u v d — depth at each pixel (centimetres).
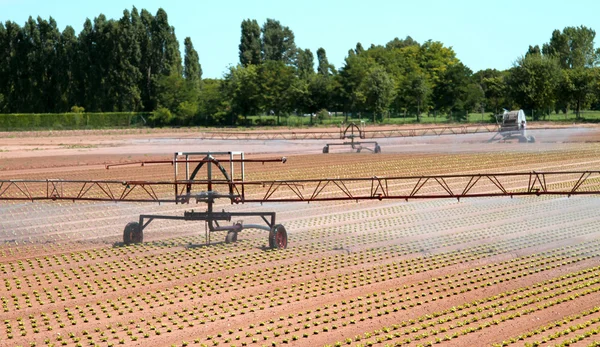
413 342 1788
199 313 2058
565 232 3131
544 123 11481
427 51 16888
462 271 2486
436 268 2536
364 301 2147
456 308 2061
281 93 12450
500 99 13188
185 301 2175
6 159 6638
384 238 3069
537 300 2128
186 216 2956
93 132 10812
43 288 2331
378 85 12706
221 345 1791
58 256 2775
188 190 3053
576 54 15700
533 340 1792
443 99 13388
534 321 1944
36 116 11462
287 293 2242
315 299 2175
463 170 5384
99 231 3262
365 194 4288
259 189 4516
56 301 2195
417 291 2250
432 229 3266
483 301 2130
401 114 14450
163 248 2898
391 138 9206
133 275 2472
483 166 5622
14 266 2622
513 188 4394
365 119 13050
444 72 13775
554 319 1961
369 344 1769
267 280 2381
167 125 12319
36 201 4134
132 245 2962
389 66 15175
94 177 5206
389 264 2598
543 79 12325
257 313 2047
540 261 2616
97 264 2642
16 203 4069
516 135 8112
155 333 1889
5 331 1923
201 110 12581
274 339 1828
